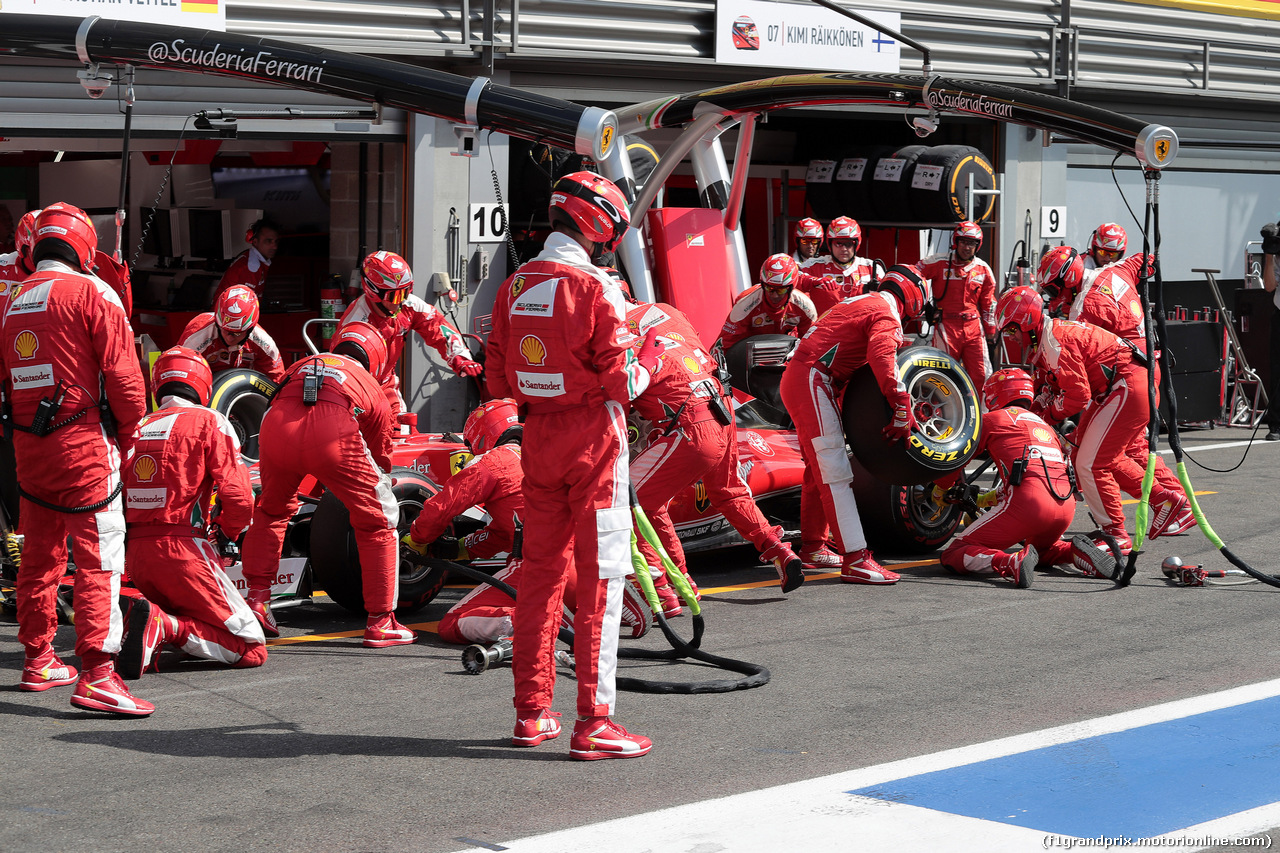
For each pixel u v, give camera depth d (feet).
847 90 36.63
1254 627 28.19
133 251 55.57
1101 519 35.37
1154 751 20.12
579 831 16.94
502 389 21.25
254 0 42.24
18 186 56.34
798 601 30.99
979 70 58.65
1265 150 71.20
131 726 21.54
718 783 18.78
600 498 19.67
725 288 46.01
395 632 27.27
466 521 31.60
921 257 62.08
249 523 24.70
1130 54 63.93
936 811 17.66
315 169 53.16
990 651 26.27
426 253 46.68
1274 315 56.95
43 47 32.14
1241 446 55.36
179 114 41.98
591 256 20.45
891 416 31.83
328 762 19.74
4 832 16.92
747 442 35.24
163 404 24.53
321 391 26.17
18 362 22.21
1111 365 34.22
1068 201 64.54
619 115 41.83
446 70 47.19
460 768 19.47
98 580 22.02
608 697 19.97
